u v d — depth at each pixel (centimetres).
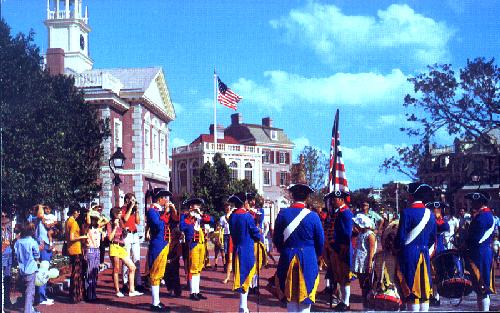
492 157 1625
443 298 1092
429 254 862
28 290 957
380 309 909
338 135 1287
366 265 991
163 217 1140
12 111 1800
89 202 2317
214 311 1013
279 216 795
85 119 2364
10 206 1753
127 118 3653
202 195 4181
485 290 929
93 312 1005
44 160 1870
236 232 956
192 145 5272
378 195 1357
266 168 5934
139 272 1264
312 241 784
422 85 1650
